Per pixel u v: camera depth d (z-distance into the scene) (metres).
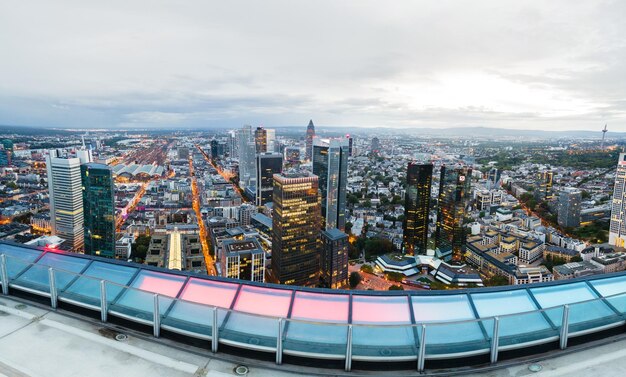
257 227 181.62
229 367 11.82
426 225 169.75
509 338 12.33
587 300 13.24
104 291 13.94
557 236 162.50
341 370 11.88
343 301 12.98
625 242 156.75
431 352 11.84
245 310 12.91
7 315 14.38
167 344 12.80
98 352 12.34
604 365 12.11
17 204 199.75
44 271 15.15
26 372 11.31
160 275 14.57
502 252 145.88
